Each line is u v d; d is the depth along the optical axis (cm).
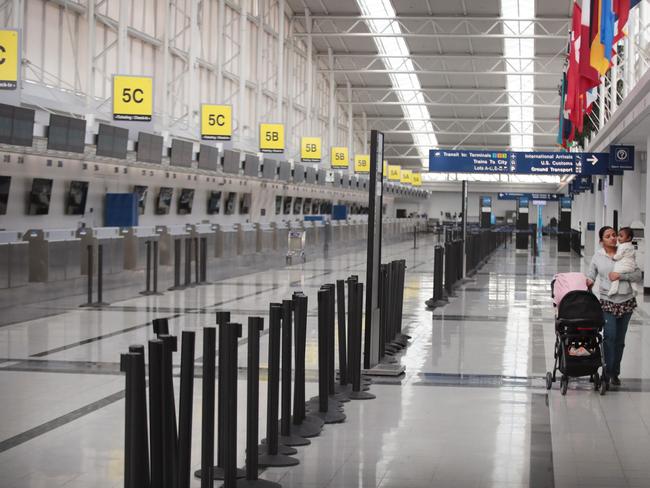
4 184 2322
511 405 838
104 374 966
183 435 500
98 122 2662
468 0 4250
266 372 980
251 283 2208
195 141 3434
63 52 2594
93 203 2856
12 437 698
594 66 1461
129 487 436
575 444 694
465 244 2395
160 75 3284
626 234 932
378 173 977
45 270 1644
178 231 2547
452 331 1363
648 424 763
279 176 4206
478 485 586
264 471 618
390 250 4353
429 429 740
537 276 2628
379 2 4522
